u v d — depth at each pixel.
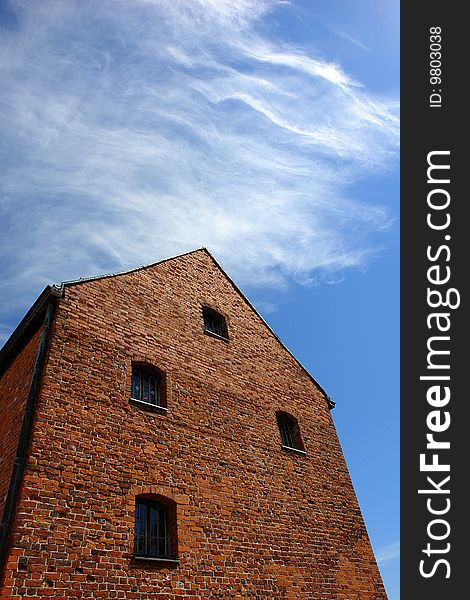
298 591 8.68
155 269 11.38
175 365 9.88
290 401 12.38
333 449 12.48
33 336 8.92
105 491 7.07
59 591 5.86
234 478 9.19
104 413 7.84
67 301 8.69
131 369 8.93
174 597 6.91
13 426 7.48
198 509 8.15
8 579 5.54
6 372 9.87
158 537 7.51
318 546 9.77
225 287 13.45
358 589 9.84
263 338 13.29
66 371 7.78
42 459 6.66
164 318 10.51
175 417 9.00
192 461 8.66
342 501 11.31
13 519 6.05
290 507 9.87
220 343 11.58
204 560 7.65
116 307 9.56
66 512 6.48
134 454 7.82
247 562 8.24
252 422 10.65
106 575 6.38
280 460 10.57
